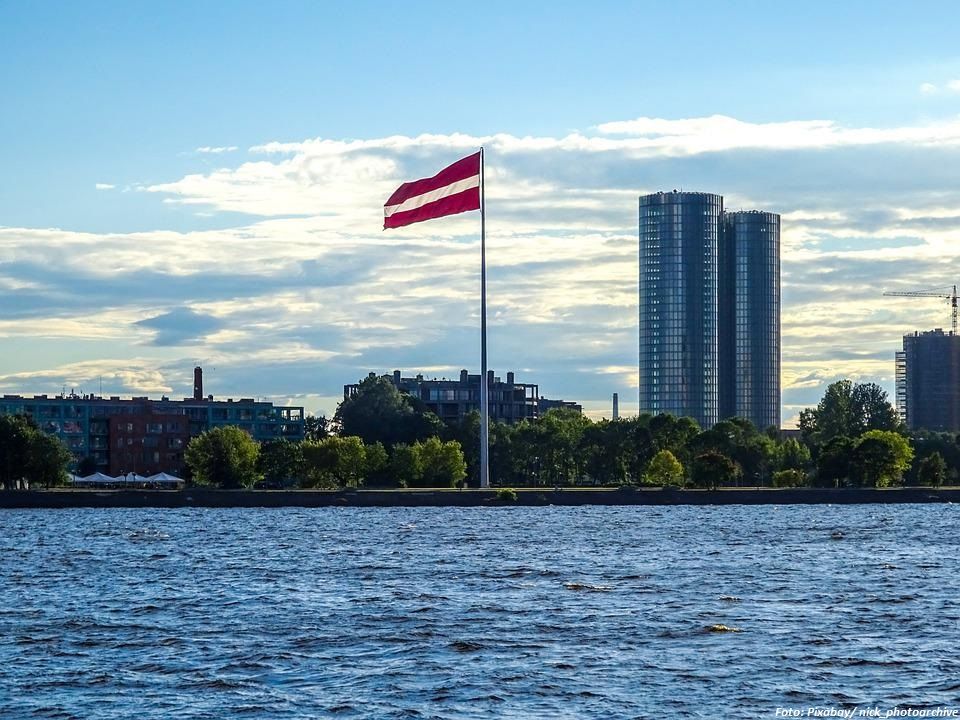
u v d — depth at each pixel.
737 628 93.62
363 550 162.62
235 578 129.38
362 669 79.25
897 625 95.31
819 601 108.88
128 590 119.25
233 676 77.31
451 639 89.25
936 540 181.25
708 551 160.25
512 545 170.38
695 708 69.50
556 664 80.38
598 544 172.00
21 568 140.38
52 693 73.12
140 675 77.62
